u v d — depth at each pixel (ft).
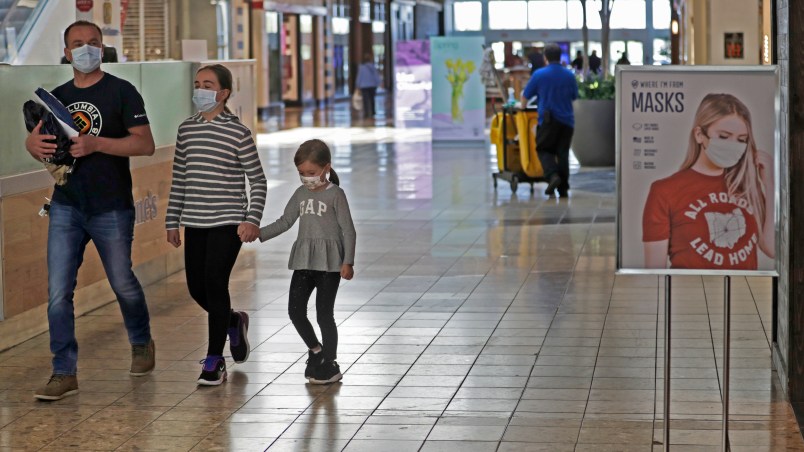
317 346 35.55
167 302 48.14
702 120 26.21
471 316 44.50
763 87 26.09
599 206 75.82
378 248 60.80
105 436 30.71
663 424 28.53
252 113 63.98
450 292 49.19
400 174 96.78
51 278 34.42
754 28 95.61
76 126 34.12
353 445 29.66
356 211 75.05
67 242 34.42
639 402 33.01
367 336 41.39
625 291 48.78
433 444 29.63
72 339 34.58
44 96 32.91
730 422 31.01
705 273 26.37
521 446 29.35
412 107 145.59
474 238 63.67
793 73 31.68
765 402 32.78
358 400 33.63
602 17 121.49
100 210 34.53
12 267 40.37
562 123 79.51
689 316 43.86
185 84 54.75
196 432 30.94
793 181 32.04
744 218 26.27
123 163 34.99
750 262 26.32
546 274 52.90
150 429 31.24
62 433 31.01
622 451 28.81
